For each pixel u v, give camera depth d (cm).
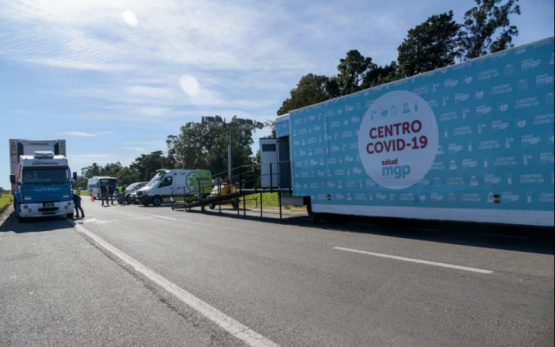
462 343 322
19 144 1833
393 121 905
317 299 454
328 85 3800
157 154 8319
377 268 586
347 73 3634
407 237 868
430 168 825
